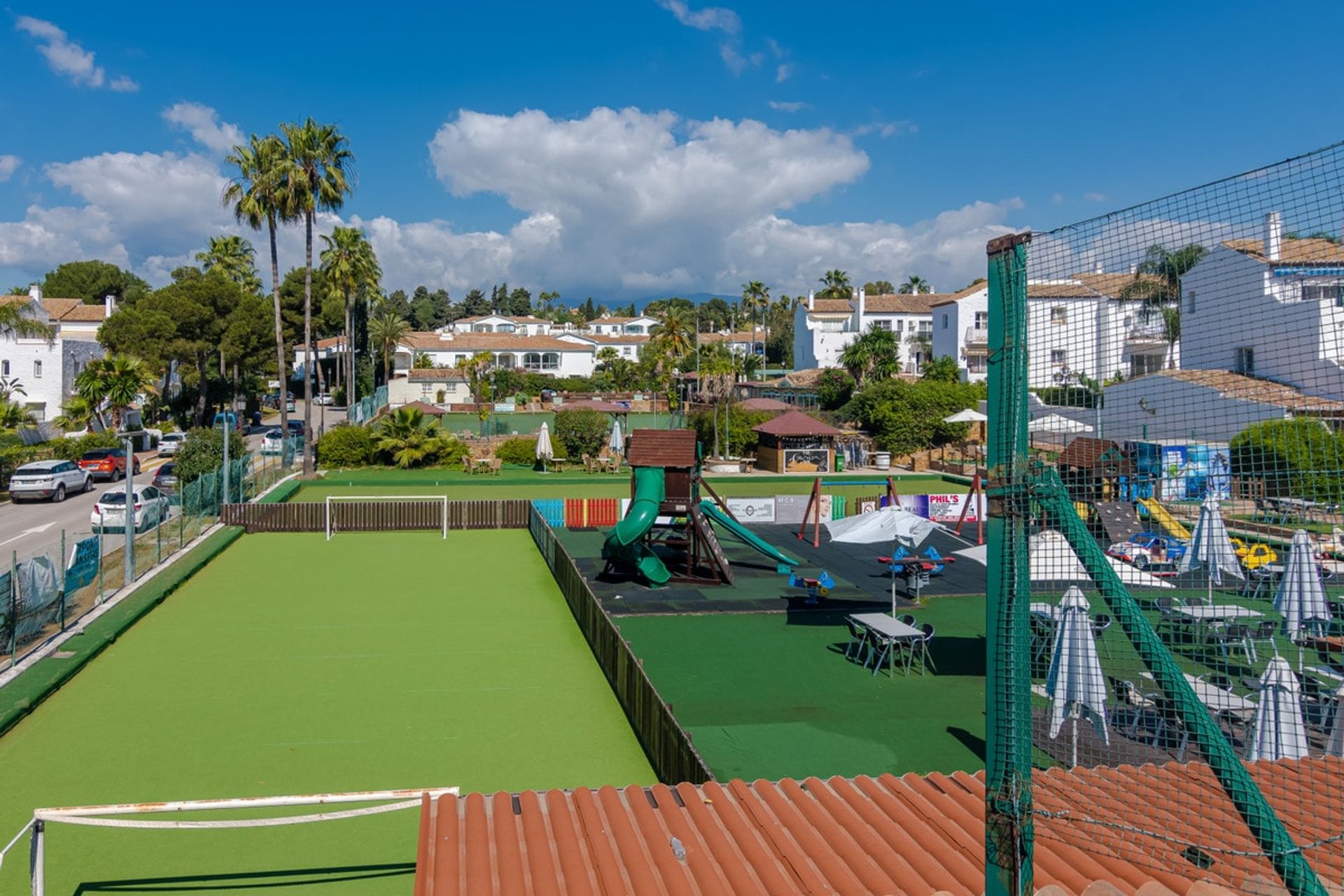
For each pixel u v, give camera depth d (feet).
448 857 24.71
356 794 29.14
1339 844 22.07
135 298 381.19
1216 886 20.45
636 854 25.32
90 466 142.00
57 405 202.49
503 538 108.58
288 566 90.27
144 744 45.06
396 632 66.39
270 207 154.81
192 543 97.09
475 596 78.33
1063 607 33.63
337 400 319.27
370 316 329.52
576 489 146.41
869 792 29.50
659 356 309.42
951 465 170.40
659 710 40.81
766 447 180.14
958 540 106.52
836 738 46.80
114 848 34.32
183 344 215.31
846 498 131.23
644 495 82.33
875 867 24.54
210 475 108.88
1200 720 17.24
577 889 23.35
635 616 71.72
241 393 251.19
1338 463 17.30
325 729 47.26
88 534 98.22
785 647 63.31
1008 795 17.42
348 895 31.07
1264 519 19.48
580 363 344.28
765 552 84.33
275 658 59.88
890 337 229.66
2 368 198.59
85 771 41.81
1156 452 18.06
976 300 248.73
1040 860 23.40
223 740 45.70
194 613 71.20
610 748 44.93
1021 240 17.20
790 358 380.37
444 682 55.26
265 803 28.73
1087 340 17.19
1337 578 34.45
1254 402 16.75
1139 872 22.70
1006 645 17.54
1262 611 41.91
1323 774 26.68
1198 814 23.97
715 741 46.32
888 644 56.95
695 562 85.76
